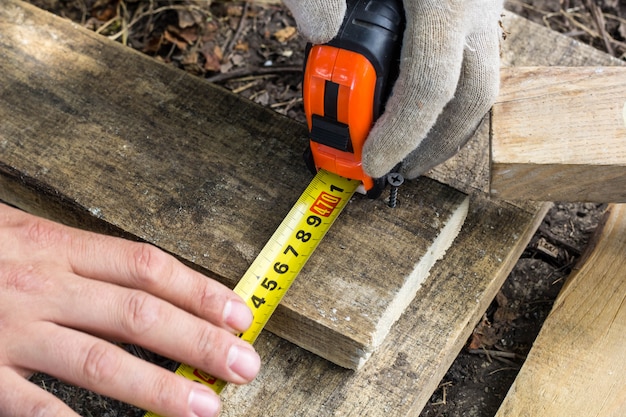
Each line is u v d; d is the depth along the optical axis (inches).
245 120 24.0
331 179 22.8
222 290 20.6
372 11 19.8
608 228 24.0
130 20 29.3
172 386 19.7
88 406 23.6
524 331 24.4
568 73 22.3
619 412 21.8
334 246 22.2
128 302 20.2
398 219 22.5
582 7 29.9
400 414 21.5
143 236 22.5
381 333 21.8
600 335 22.7
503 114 21.9
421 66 19.6
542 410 22.0
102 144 23.6
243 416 21.9
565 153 21.3
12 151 23.5
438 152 22.1
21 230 21.2
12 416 19.9
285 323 22.1
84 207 22.8
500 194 22.2
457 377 24.0
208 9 29.2
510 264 23.7
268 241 22.1
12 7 25.6
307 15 19.7
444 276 22.8
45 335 20.1
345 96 19.8
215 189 23.0
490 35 20.8
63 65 24.8
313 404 21.9
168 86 24.5
